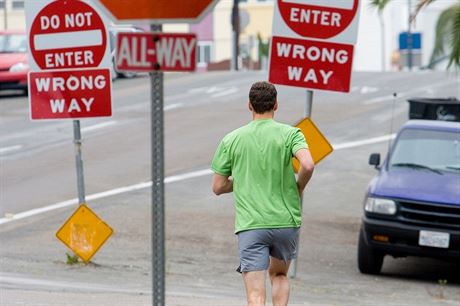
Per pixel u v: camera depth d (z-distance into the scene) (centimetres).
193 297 3244
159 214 1655
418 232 3938
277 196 2266
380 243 3997
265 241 2261
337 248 4716
